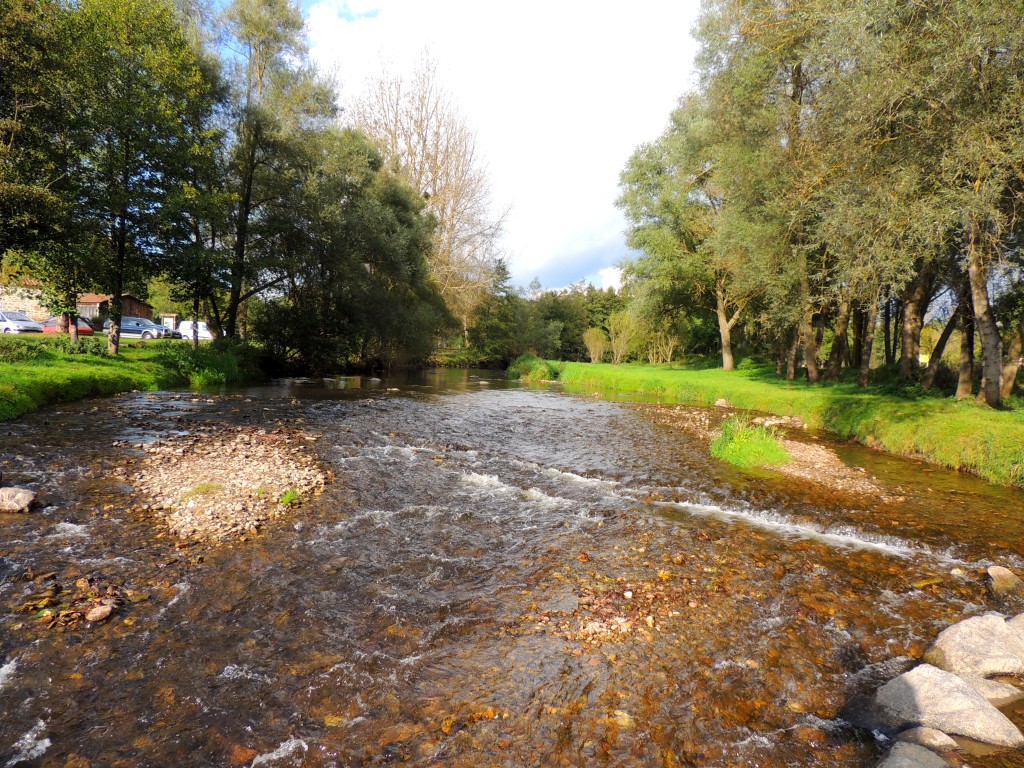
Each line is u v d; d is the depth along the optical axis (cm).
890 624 585
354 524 810
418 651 500
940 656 505
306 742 383
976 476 1238
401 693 440
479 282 5469
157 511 798
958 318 2019
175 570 628
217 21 3127
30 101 1920
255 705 418
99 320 4997
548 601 606
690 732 407
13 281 2184
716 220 2952
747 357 4909
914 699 429
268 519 802
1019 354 1752
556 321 8312
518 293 8262
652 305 3934
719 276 3634
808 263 2177
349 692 438
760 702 446
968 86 1155
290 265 3167
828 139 1459
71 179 2109
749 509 977
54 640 482
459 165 5422
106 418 1461
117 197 2147
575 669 480
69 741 373
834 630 568
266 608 562
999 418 1408
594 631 545
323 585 618
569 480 1127
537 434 1650
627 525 868
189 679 445
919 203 1174
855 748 396
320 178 3338
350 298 3578
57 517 754
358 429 1566
